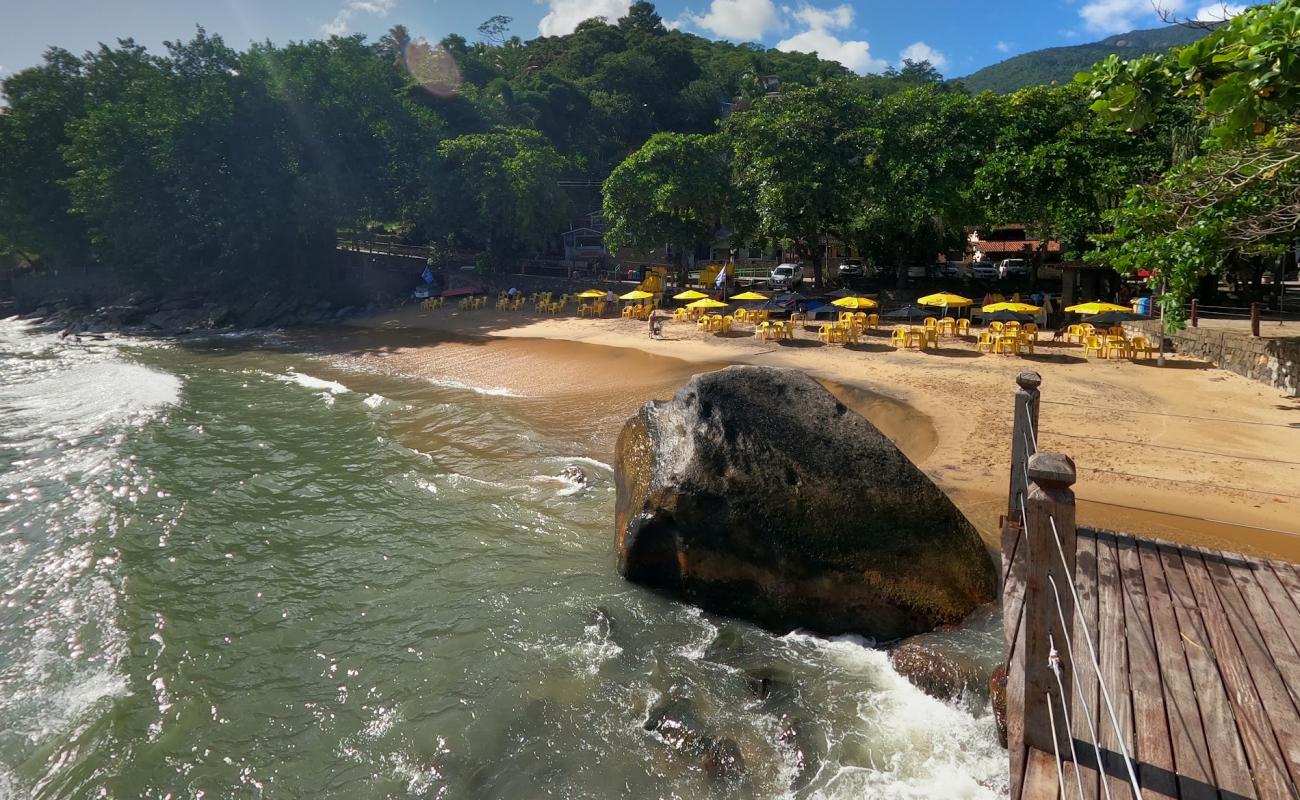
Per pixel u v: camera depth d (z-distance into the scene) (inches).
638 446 415.8
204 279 2010.3
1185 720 182.5
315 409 890.7
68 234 2155.5
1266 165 436.5
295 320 1830.7
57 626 390.6
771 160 1315.2
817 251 1529.3
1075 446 572.1
